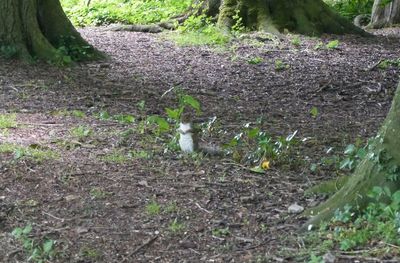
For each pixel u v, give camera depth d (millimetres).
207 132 8648
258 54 14375
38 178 6816
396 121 5758
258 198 6426
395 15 19516
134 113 9758
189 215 6023
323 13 16844
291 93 11477
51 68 12617
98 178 6883
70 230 5707
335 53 14742
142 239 5562
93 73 12484
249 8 16531
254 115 9953
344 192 5852
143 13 18812
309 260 5129
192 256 5277
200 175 7039
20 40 12922
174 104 10445
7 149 7629
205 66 13336
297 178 7012
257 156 7500
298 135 8820
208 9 17188
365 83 12172
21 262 5184
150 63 13484
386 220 5500
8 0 12844
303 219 5910
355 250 5207
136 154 7633
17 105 10008
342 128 9281
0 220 5867
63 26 13609
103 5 19703
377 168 5727
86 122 9109
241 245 5449
